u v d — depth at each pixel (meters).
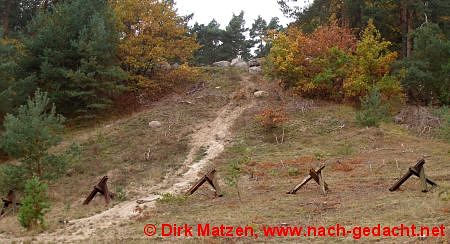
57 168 23.22
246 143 28.41
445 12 37.22
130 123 32.44
